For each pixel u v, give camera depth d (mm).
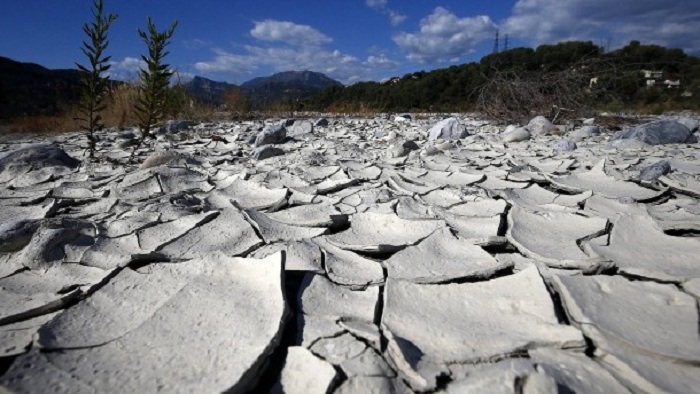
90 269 1713
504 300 1376
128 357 1128
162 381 1034
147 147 5285
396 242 2021
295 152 4887
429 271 1714
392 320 1316
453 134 6258
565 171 3654
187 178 3266
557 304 1359
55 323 1271
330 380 1051
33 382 1012
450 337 1218
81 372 1064
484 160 4238
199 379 1035
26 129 8281
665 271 1568
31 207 2641
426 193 2945
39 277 1674
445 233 2074
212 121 9523
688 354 1083
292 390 1061
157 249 1884
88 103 4367
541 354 1113
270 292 1383
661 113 11812
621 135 5453
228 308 1318
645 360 1084
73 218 2354
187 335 1208
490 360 1118
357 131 7406
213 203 2697
